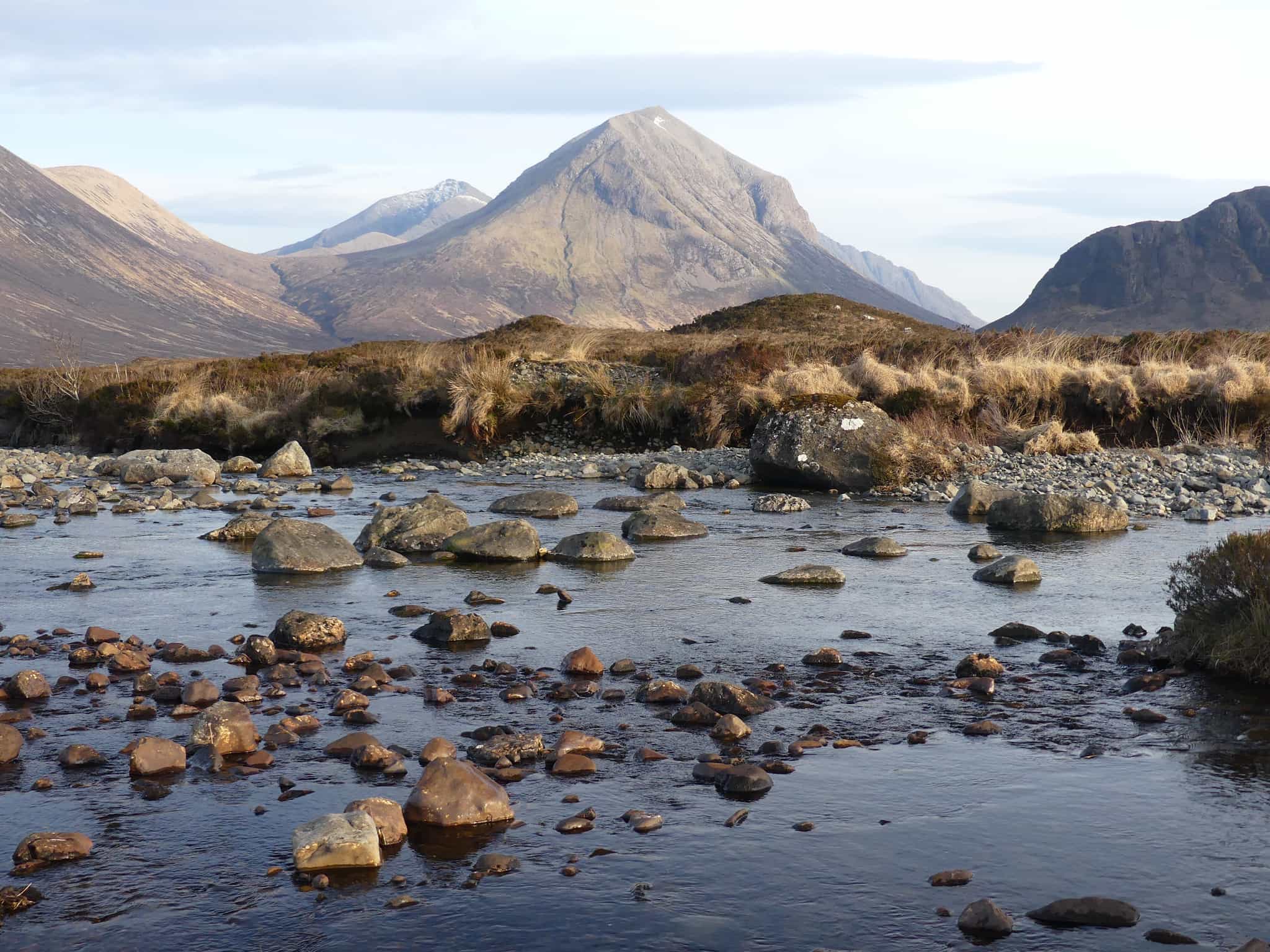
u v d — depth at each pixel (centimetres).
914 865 426
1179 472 1861
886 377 2441
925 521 1473
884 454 1834
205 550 1230
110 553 1202
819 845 443
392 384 2634
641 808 484
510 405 2556
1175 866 422
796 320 5159
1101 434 2367
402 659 755
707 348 3083
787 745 564
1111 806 484
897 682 696
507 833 459
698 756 556
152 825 467
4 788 511
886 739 580
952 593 982
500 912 389
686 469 1964
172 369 3575
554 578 1059
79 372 3581
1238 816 471
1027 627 812
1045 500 1384
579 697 664
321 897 402
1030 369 2502
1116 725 604
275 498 1738
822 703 648
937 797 495
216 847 445
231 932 376
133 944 367
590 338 4009
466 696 664
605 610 909
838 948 362
